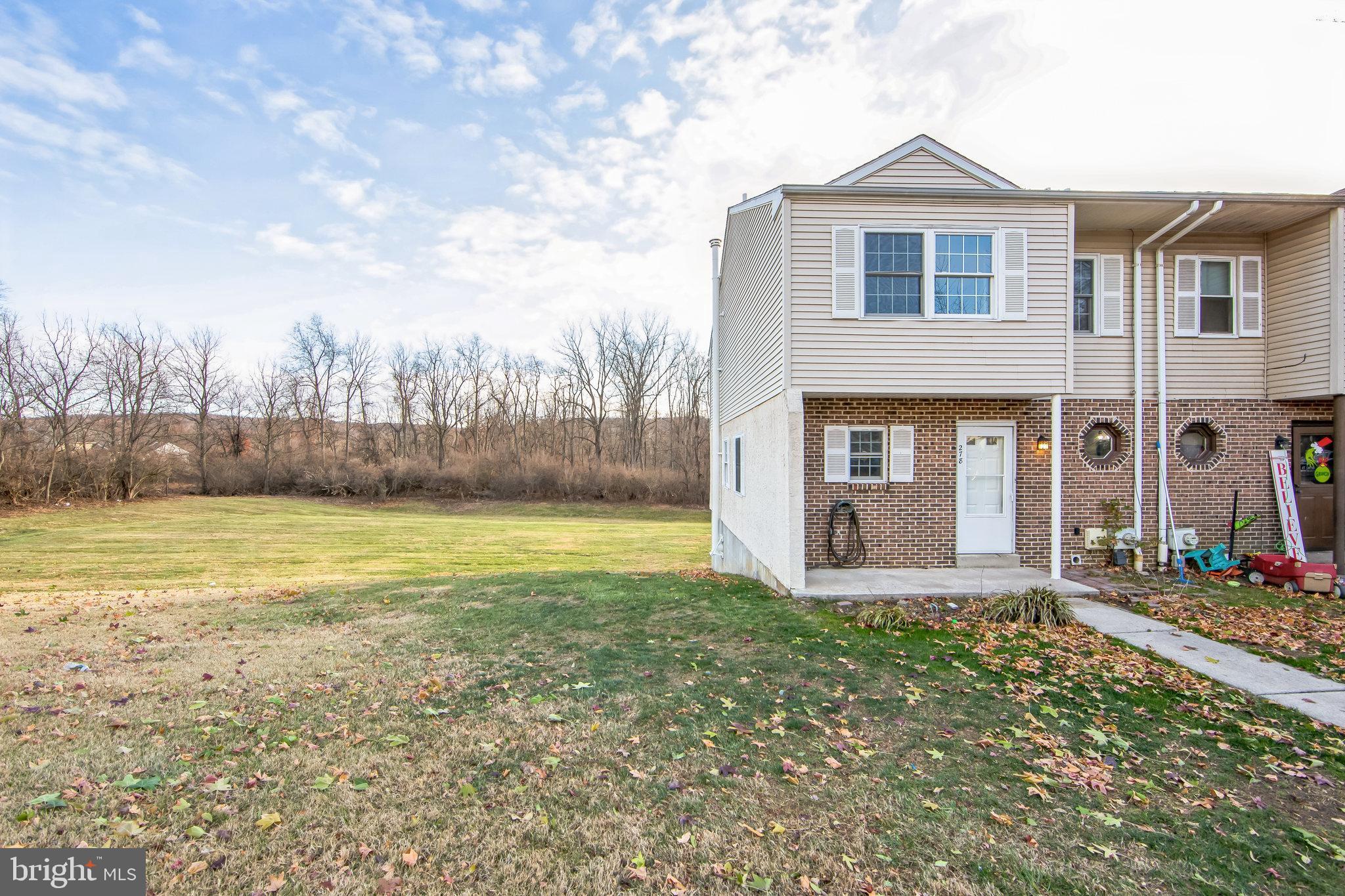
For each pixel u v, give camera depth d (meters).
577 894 2.44
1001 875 2.56
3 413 28.97
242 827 2.83
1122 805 3.12
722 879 2.53
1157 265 9.19
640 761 3.56
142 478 33.00
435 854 2.67
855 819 2.97
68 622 7.27
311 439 44.03
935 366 7.85
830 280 7.81
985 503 9.09
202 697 4.53
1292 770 3.49
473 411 44.88
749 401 10.59
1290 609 7.13
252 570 14.92
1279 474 8.97
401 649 5.94
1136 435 9.13
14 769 3.33
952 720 4.16
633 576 10.94
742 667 5.27
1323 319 8.41
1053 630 6.33
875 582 8.07
